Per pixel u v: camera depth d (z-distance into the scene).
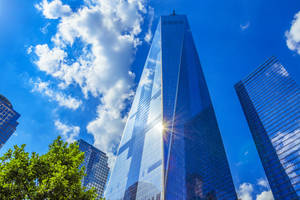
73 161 18.95
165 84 131.38
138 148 116.56
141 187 87.88
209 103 155.75
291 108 106.62
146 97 153.62
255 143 121.94
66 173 16.91
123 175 115.25
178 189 76.56
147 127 122.00
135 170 103.06
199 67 175.75
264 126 118.88
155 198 73.94
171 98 121.44
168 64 148.38
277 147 102.75
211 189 93.56
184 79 140.88
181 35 179.38
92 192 18.78
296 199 80.25
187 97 130.38
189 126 114.69
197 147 108.81
